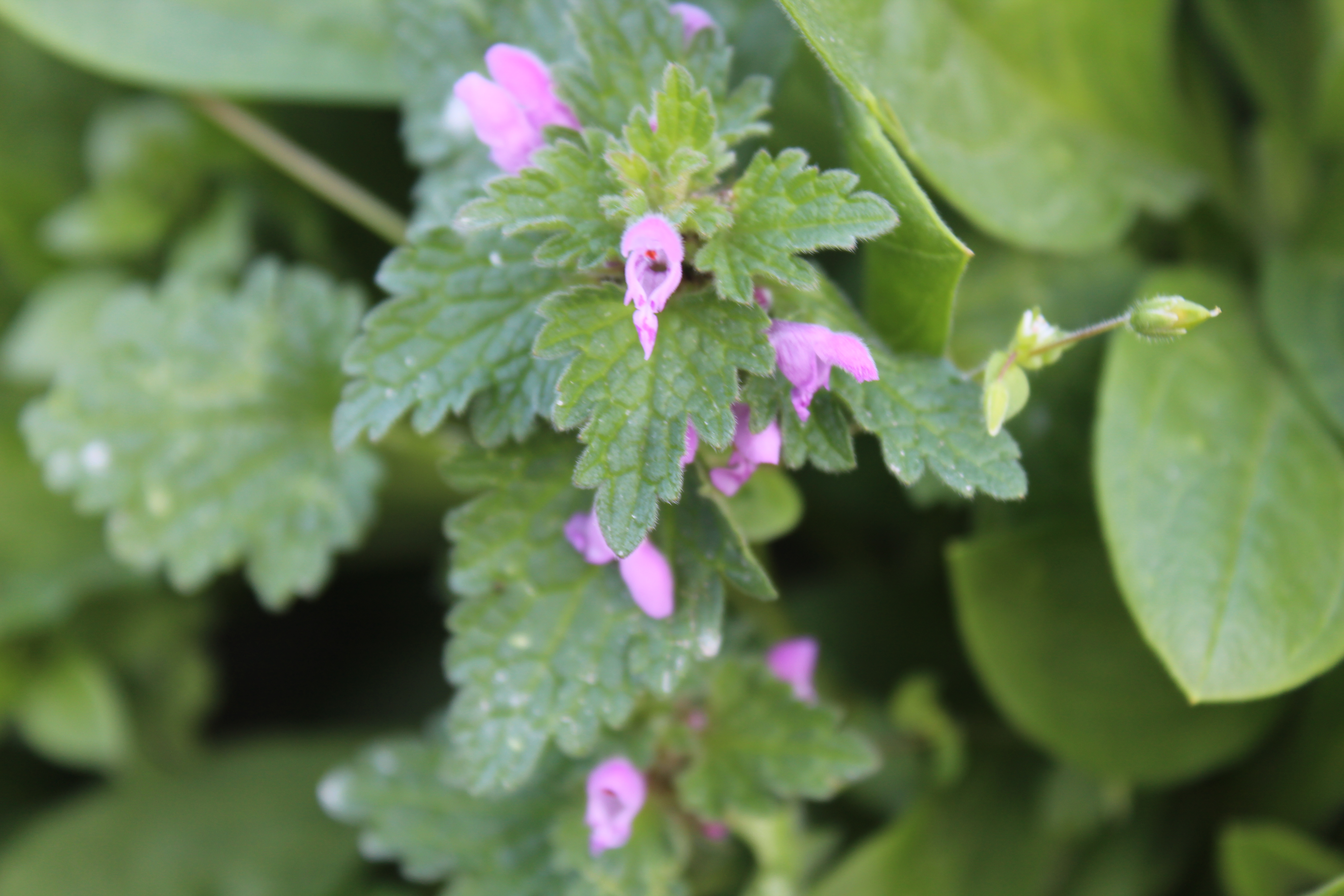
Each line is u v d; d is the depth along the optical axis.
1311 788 0.34
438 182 0.32
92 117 0.41
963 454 0.29
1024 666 0.33
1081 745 0.33
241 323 0.34
